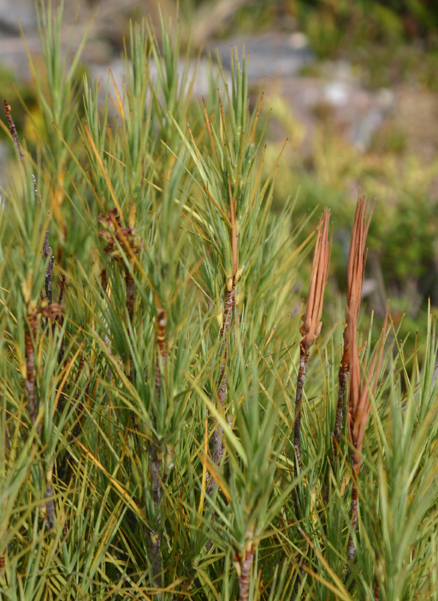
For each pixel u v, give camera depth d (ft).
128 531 3.23
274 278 3.30
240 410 2.83
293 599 3.19
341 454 3.11
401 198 10.84
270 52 24.71
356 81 21.36
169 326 2.90
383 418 3.21
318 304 3.08
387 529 2.85
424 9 24.31
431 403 3.09
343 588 2.91
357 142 18.04
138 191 3.08
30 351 2.90
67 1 25.14
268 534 2.87
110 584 3.11
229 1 27.40
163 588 3.07
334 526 3.07
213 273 3.20
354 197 11.68
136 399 2.96
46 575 3.02
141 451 3.16
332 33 24.49
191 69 16.62
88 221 3.39
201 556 3.14
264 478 2.80
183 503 2.97
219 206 3.12
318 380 3.57
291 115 16.20
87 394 3.23
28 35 24.80
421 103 18.10
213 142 3.14
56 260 3.51
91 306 3.17
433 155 16.51
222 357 3.10
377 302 8.80
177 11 3.33
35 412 2.94
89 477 3.18
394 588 2.86
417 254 9.11
